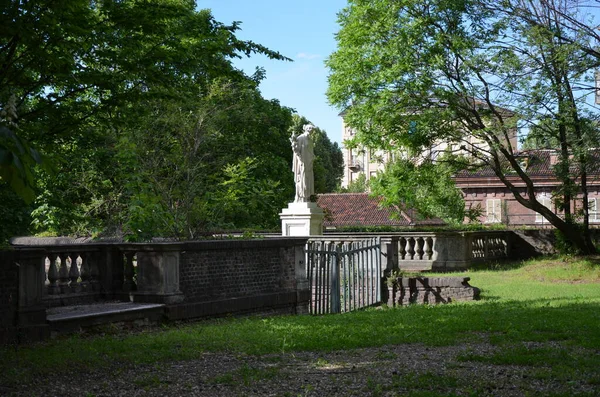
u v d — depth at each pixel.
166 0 14.40
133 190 17.94
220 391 6.95
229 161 23.20
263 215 32.62
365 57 26.66
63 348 9.29
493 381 7.21
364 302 17.47
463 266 25.61
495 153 27.03
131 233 17.84
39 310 10.09
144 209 17.16
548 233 29.73
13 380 7.39
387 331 11.03
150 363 8.42
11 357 8.61
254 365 8.26
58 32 10.91
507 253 30.03
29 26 10.26
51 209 24.08
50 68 11.83
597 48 23.66
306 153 23.53
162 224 17.88
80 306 11.83
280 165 35.53
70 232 26.09
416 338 10.20
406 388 6.96
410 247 26.66
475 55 24.75
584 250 27.08
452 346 9.57
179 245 12.39
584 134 23.27
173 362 8.50
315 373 7.75
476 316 12.81
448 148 28.84
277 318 13.44
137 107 14.55
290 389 7.00
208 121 19.84
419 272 25.42
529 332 10.58
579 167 24.47
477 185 54.78
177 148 19.38
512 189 27.55
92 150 21.91
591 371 7.67
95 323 10.85
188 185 19.11
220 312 13.23
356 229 31.58
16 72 11.40
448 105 26.27
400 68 25.52
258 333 10.80
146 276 12.36
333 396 6.69
